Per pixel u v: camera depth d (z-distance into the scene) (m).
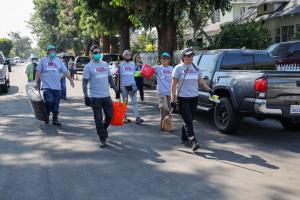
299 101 8.83
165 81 10.02
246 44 22.92
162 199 5.48
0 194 5.68
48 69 10.53
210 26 39.56
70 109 14.05
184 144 8.66
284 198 5.54
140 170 6.77
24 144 8.64
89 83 8.38
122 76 11.02
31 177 6.40
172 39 22.00
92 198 5.52
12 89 22.75
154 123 11.21
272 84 8.67
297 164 7.19
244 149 8.27
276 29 30.27
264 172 6.69
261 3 31.73
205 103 10.64
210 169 6.83
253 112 8.84
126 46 32.84
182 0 20.09
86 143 8.73
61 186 5.99
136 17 22.62
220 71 10.01
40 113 10.80
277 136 9.59
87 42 54.41
